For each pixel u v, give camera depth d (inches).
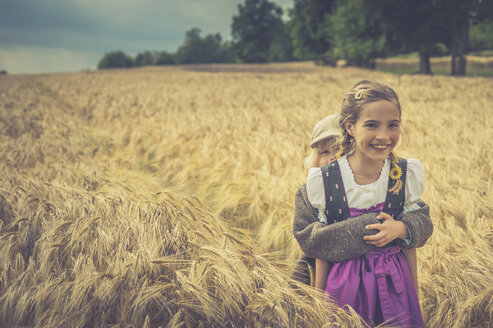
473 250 95.0
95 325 75.2
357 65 1988.2
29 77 1316.4
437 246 101.0
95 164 204.2
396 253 65.2
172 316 73.5
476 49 2265.0
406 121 276.8
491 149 195.0
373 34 1392.7
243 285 76.2
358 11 1347.2
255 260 84.8
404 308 61.9
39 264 90.4
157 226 94.3
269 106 443.8
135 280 79.0
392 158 61.6
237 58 3341.5
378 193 61.2
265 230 129.5
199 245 86.4
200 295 72.7
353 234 59.0
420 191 62.4
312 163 87.0
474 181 148.2
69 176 168.6
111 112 409.4
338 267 64.9
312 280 83.0
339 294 64.3
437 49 1270.9
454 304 84.7
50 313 75.4
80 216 109.2
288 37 3255.4
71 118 387.9
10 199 121.6
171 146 242.5
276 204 147.6
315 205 63.8
